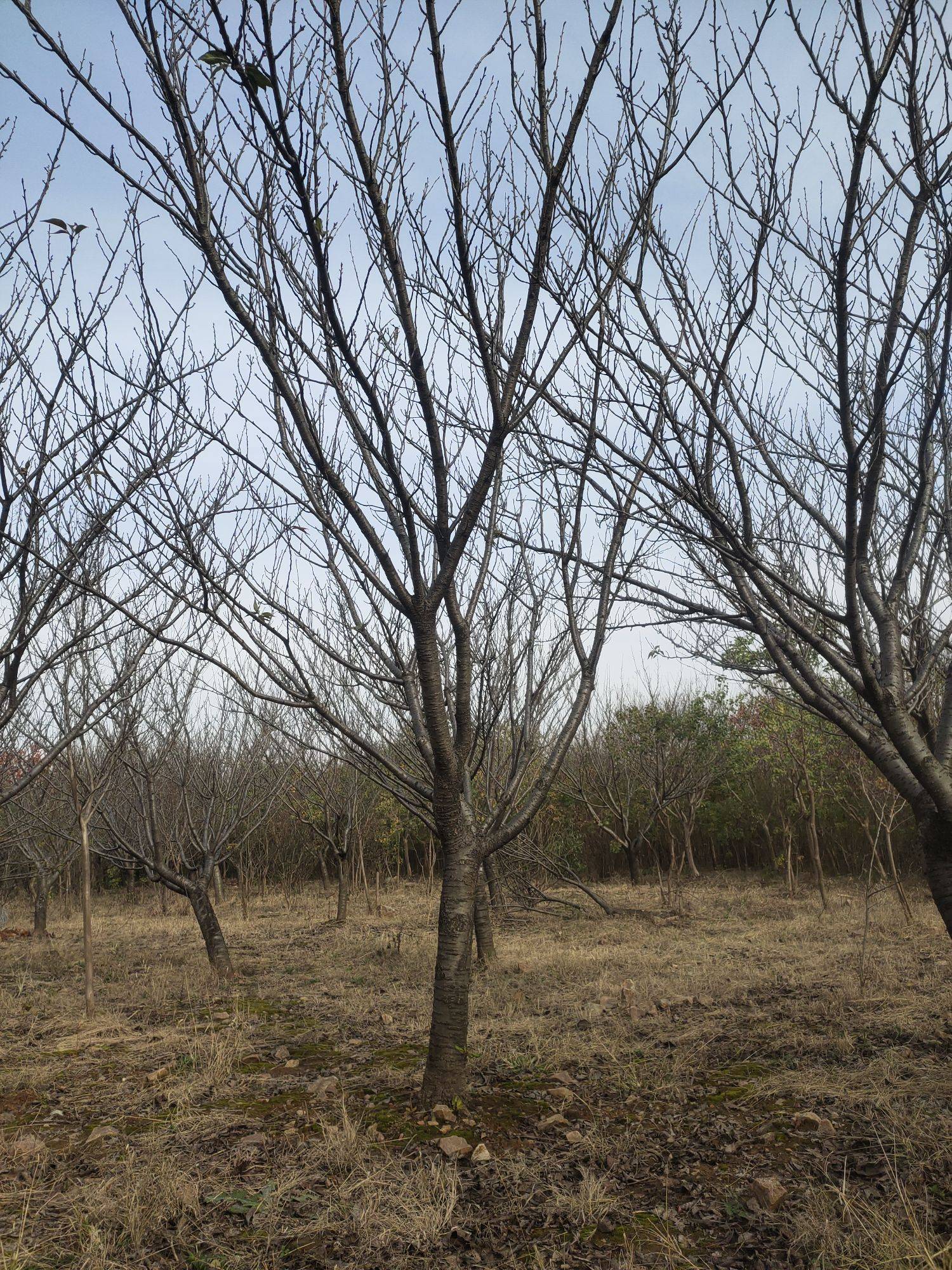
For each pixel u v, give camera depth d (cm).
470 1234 317
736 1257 291
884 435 316
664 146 366
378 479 442
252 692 437
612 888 1675
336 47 316
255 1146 407
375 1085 498
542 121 338
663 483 356
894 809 1062
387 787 599
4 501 423
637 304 348
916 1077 450
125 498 436
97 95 302
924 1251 268
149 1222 329
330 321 355
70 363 446
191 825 952
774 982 722
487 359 379
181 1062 561
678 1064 499
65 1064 580
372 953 1005
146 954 1080
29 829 1157
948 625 373
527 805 486
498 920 1320
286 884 1923
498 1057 537
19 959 1065
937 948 827
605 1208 327
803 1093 445
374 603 534
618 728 1747
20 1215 347
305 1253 308
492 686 586
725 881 1716
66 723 757
